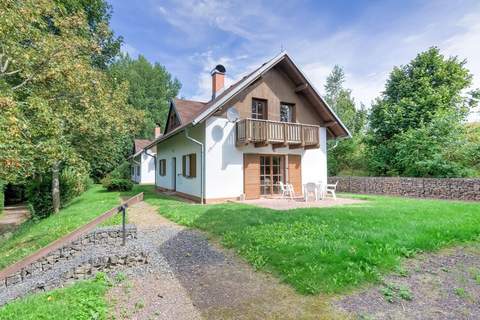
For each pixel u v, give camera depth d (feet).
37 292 12.03
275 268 12.32
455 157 42.65
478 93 58.85
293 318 8.61
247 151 38.42
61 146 24.43
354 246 13.69
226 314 8.95
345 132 45.88
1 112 16.96
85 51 27.37
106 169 84.28
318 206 29.55
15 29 19.66
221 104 33.81
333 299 9.65
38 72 22.93
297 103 42.83
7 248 24.17
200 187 36.73
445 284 10.71
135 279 11.85
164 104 140.05
